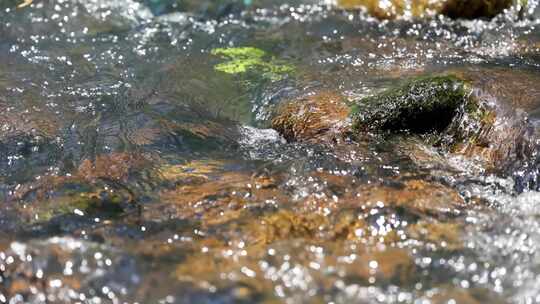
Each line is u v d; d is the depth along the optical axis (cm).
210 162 505
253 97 614
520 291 356
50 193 463
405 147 511
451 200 445
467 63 644
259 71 659
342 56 682
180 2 779
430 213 428
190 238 406
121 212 439
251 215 428
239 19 770
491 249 390
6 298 361
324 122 540
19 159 511
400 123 530
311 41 721
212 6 777
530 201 447
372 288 358
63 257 382
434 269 373
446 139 518
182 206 443
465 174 479
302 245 394
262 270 371
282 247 392
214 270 371
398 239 402
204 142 539
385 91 565
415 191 454
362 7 769
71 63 675
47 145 530
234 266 374
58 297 360
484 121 513
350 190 455
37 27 736
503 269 372
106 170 493
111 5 771
